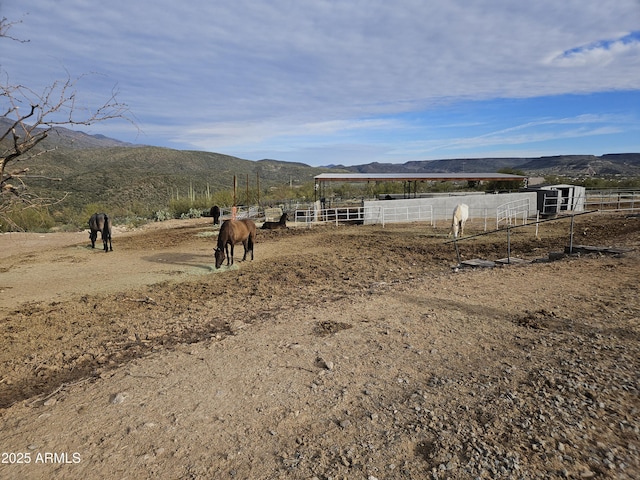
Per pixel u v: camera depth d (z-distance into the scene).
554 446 2.97
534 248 13.49
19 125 2.97
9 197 3.22
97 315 7.21
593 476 2.64
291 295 8.38
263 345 5.39
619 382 3.84
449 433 3.22
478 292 7.52
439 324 5.89
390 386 4.09
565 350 4.68
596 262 9.54
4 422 3.71
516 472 2.72
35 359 5.26
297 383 4.25
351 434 3.29
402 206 24.56
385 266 11.41
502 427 3.26
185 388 4.23
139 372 4.69
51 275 10.93
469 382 4.07
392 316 6.38
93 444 3.30
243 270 11.22
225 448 3.18
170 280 10.11
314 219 25.33
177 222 29.80
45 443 3.33
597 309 6.09
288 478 2.79
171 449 3.19
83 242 18.44
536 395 3.71
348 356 4.89
